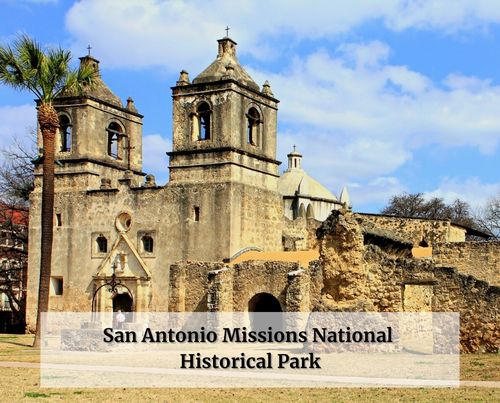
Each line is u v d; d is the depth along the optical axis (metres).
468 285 33.00
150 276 54.53
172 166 55.22
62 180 58.78
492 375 25.45
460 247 45.41
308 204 80.62
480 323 32.59
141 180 63.28
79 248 57.53
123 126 61.94
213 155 54.00
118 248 55.84
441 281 33.53
